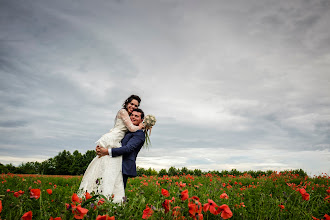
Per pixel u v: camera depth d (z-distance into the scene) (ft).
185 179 32.07
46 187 21.13
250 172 54.80
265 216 10.50
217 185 20.92
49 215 7.39
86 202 7.51
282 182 28.76
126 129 14.02
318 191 21.20
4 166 75.72
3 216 7.66
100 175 12.64
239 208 11.39
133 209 8.81
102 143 13.10
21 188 19.75
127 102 15.16
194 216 7.27
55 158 88.33
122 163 13.32
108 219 6.29
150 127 14.46
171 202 7.82
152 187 22.65
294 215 10.75
